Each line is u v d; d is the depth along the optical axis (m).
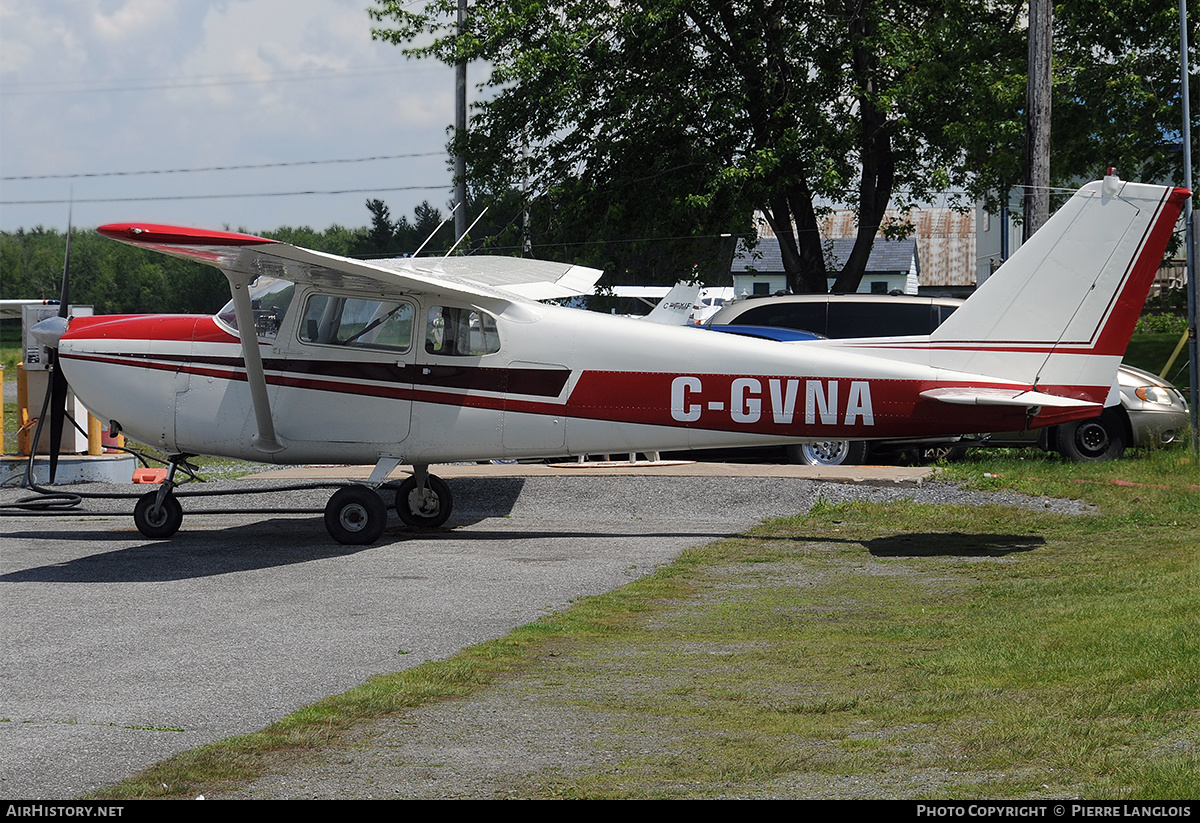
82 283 142.75
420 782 8.45
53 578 17.75
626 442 21.08
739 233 41.66
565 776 8.56
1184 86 34.91
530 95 43.31
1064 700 10.02
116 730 9.82
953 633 13.45
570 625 14.26
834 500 24.89
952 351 20.23
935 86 41.59
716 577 17.80
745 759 8.90
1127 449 32.41
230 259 18.86
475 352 21.11
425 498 22.94
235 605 15.58
